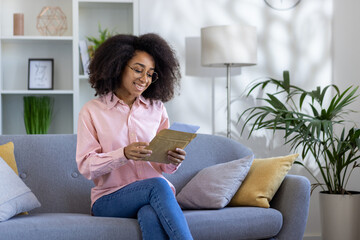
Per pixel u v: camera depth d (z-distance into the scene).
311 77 3.96
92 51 3.77
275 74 3.93
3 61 3.94
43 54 3.98
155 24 3.84
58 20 3.93
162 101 2.47
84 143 2.20
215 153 2.91
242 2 3.92
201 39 3.57
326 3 3.97
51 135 2.73
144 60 2.27
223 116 3.89
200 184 2.62
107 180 2.20
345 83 3.80
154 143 1.99
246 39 3.49
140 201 2.05
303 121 3.23
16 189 2.27
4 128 3.93
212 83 3.88
